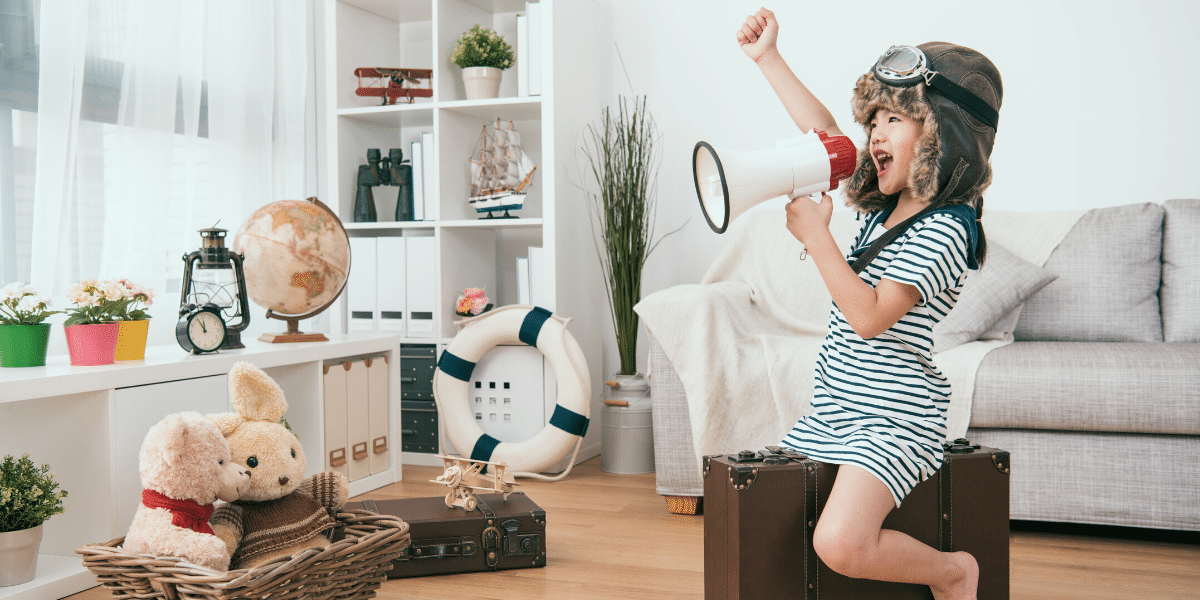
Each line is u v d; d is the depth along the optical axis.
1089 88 2.70
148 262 2.34
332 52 2.99
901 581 1.21
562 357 2.59
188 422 1.32
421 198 2.95
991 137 1.22
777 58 1.55
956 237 1.19
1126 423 1.91
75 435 1.69
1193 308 2.33
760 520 1.21
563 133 2.86
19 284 1.72
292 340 2.31
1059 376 1.94
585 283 3.02
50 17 2.04
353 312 2.96
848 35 2.91
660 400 2.23
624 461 2.72
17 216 2.01
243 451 1.43
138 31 2.31
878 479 1.16
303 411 2.26
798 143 1.23
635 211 2.85
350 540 1.39
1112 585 1.68
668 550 1.90
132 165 2.29
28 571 1.56
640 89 3.14
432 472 2.71
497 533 1.76
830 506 1.18
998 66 2.78
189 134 2.49
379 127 3.21
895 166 1.22
